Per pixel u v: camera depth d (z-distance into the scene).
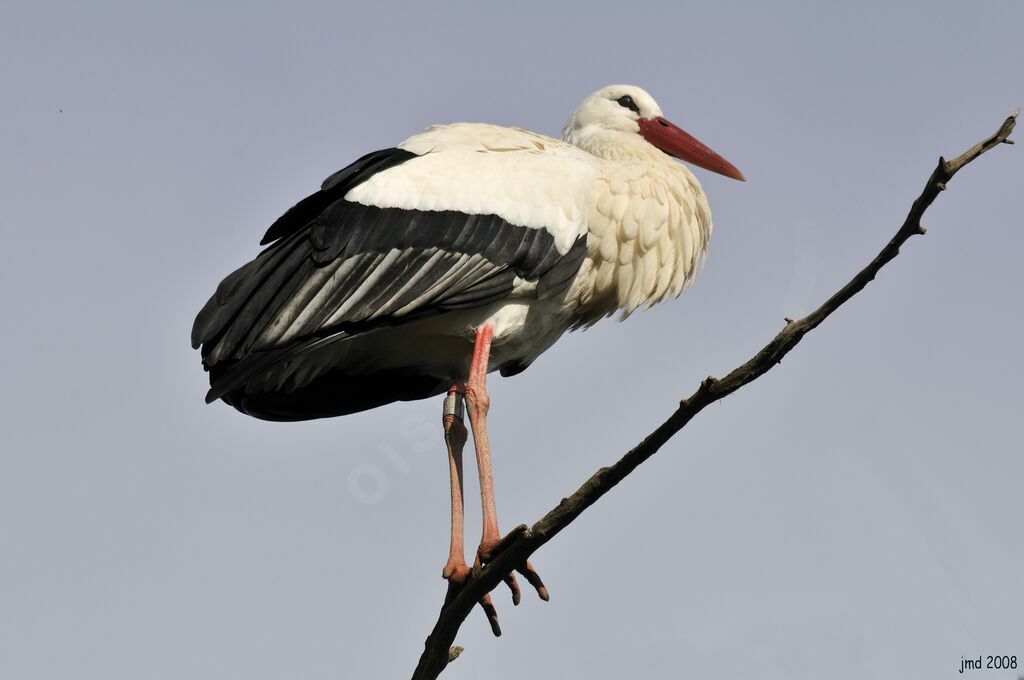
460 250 10.77
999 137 7.36
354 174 10.86
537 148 11.52
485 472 10.71
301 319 10.20
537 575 9.77
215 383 10.02
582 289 11.70
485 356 11.10
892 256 7.55
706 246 12.70
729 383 7.82
